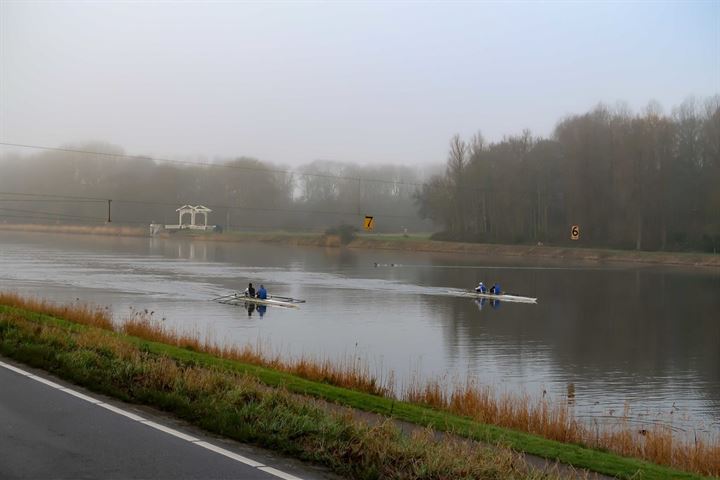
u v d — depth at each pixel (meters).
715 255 76.69
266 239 115.81
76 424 9.05
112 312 35.00
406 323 36.44
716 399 21.88
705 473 11.41
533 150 96.25
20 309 23.20
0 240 116.94
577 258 85.50
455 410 14.96
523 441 10.07
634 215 84.81
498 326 36.06
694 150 87.00
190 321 35.12
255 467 7.62
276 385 12.79
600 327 36.28
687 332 34.97
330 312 40.03
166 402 9.98
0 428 8.77
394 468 7.73
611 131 88.94
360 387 16.56
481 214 100.50
